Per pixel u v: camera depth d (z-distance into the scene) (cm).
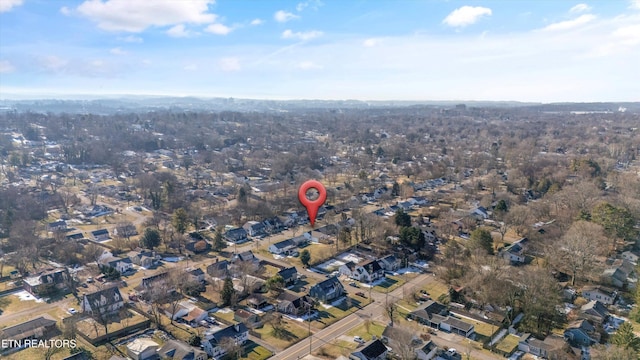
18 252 11862
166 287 10150
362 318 9500
